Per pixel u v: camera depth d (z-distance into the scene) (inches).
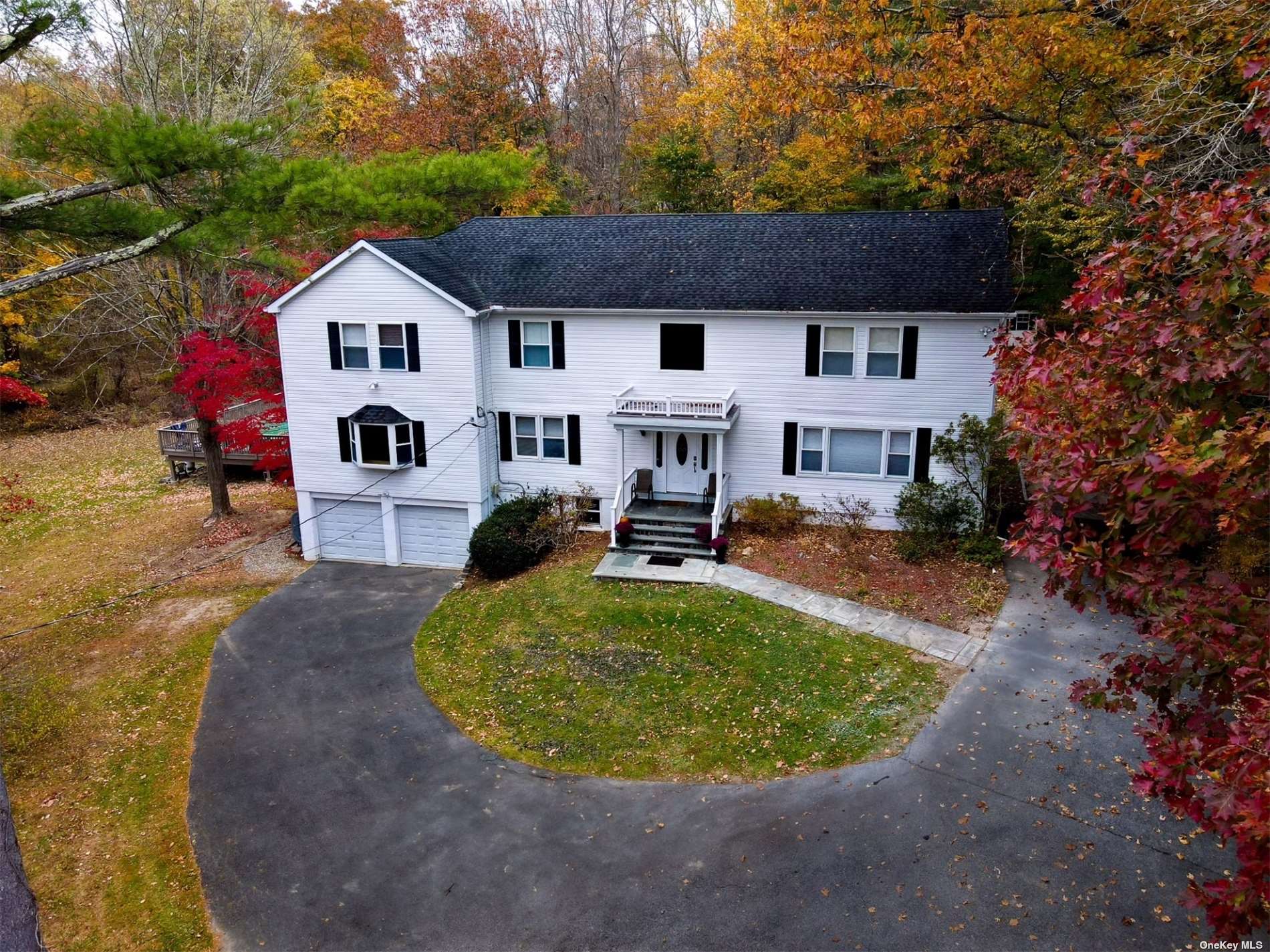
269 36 1130.0
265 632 786.2
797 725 565.9
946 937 394.6
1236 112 586.6
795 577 777.6
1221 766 259.6
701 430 829.8
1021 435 440.8
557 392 907.4
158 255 658.2
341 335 890.1
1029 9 710.5
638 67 1817.2
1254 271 283.7
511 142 1480.1
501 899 442.3
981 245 841.5
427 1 1646.2
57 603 863.7
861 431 847.7
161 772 574.6
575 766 549.6
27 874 480.4
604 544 893.2
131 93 967.0
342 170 627.2
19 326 1422.2
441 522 934.4
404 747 589.9
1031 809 470.6
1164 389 314.7
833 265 858.8
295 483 949.2
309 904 449.1
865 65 791.1
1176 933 387.9
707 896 431.5
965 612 696.4
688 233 941.2
